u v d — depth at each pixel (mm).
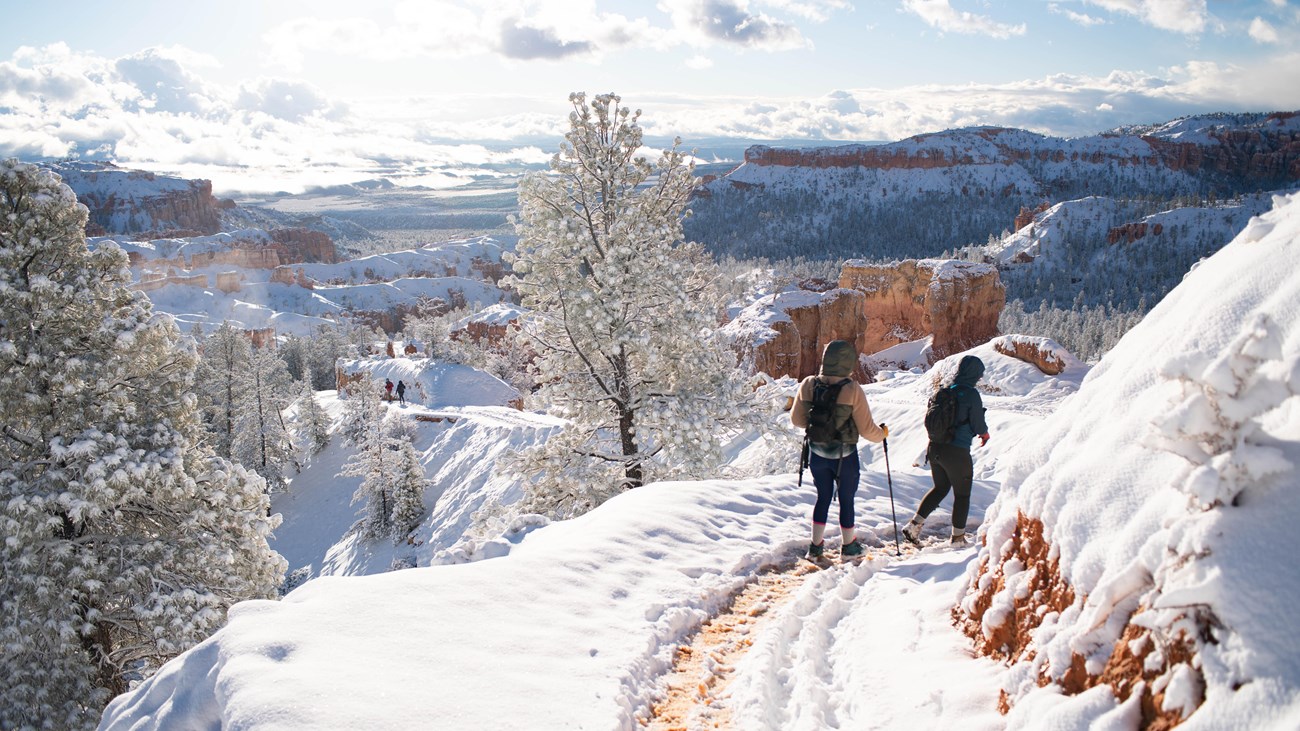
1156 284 181000
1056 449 3512
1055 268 198750
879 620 4570
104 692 13031
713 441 13867
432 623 3922
